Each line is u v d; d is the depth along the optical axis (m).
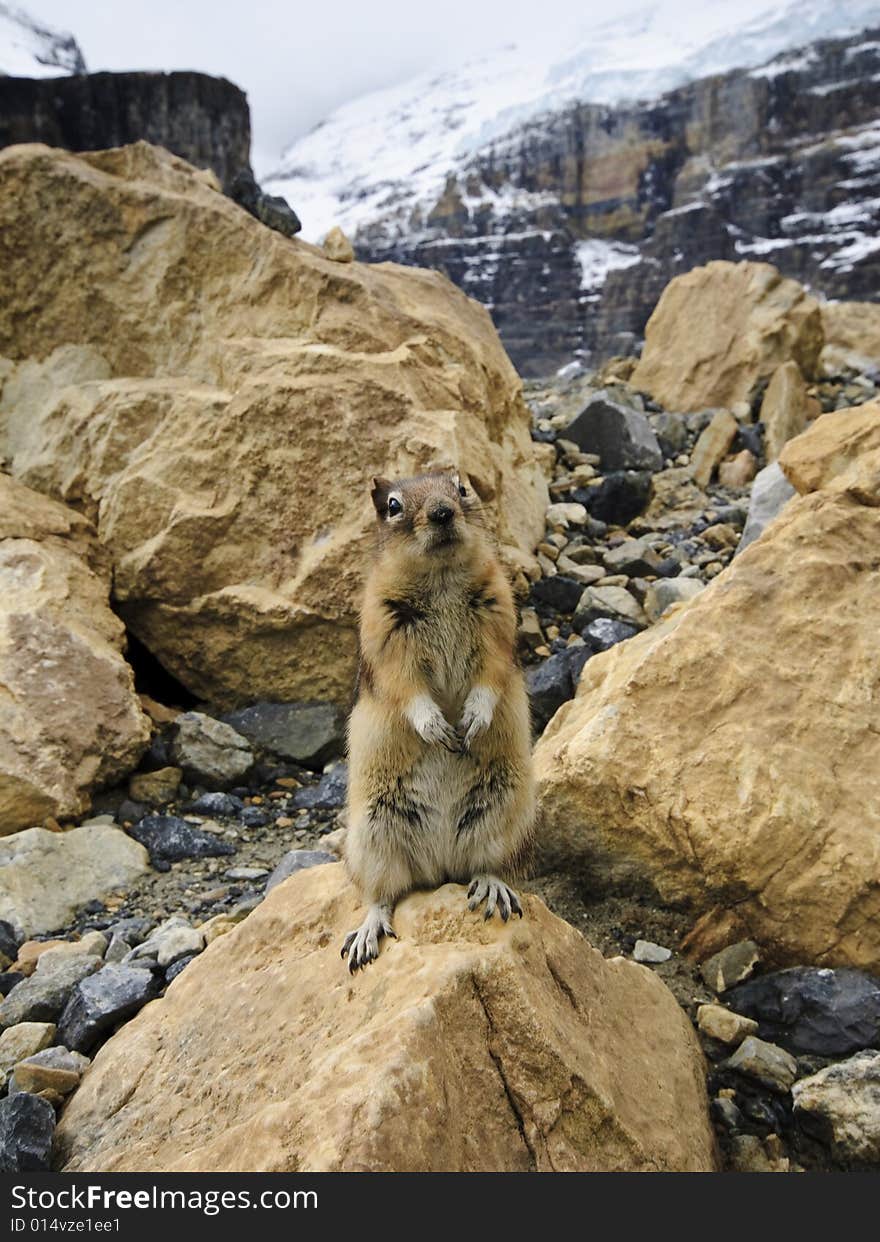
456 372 1.17
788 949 0.70
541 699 0.97
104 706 0.92
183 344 1.16
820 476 0.90
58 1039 0.68
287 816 0.92
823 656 0.75
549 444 1.50
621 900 0.76
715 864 0.71
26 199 1.15
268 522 1.04
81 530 1.06
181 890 0.82
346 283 1.16
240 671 1.04
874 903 0.68
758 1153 0.62
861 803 0.70
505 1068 0.57
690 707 0.75
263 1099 0.57
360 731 0.65
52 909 0.79
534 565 1.13
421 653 0.65
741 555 0.81
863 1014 0.65
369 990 0.59
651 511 1.35
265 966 0.65
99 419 1.08
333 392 1.05
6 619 0.93
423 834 0.64
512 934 0.61
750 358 1.58
